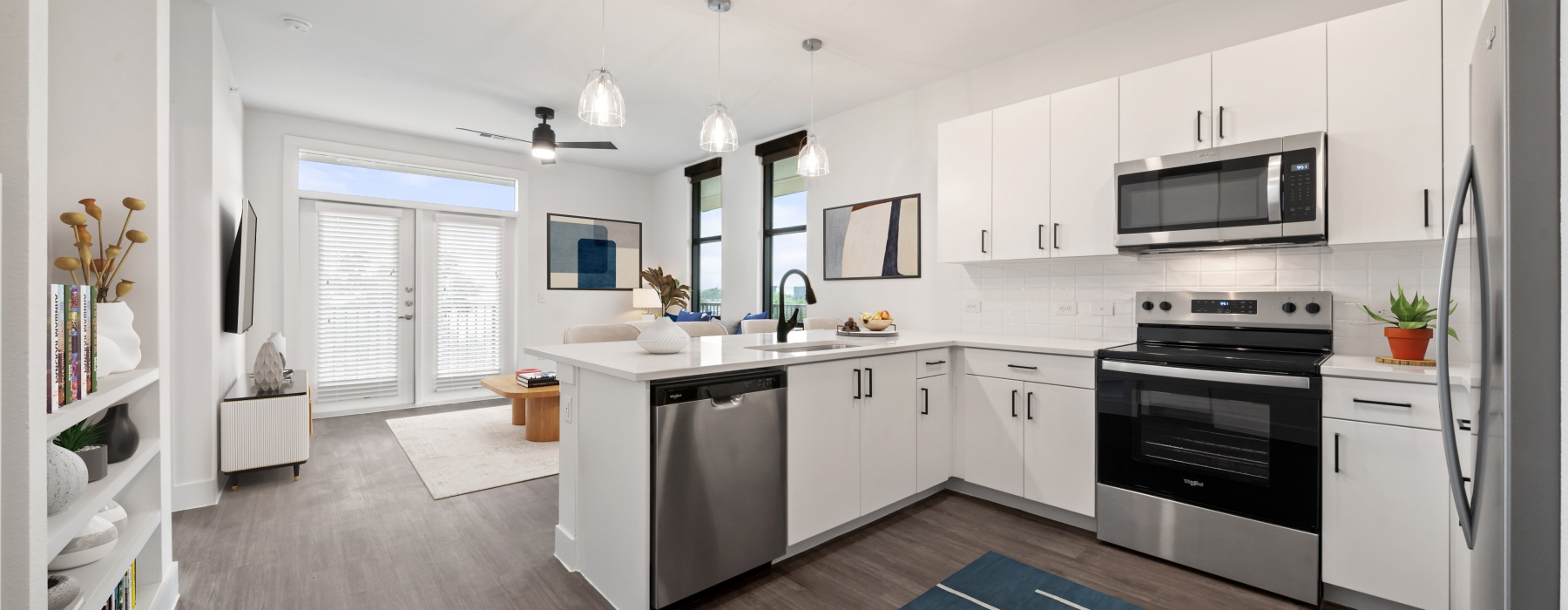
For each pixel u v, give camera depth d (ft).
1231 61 7.98
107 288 5.74
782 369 7.36
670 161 21.26
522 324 20.06
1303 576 6.70
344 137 16.78
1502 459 3.03
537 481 10.98
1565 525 2.68
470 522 9.00
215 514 9.25
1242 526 7.11
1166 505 7.69
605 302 22.11
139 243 6.09
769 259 17.95
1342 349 7.97
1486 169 3.47
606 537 6.78
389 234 17.87
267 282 15.79
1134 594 6.91
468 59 12.25
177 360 9.55
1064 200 9.64
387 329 17.84
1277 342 8.14
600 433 6.92
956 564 7.66
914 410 9.26
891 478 8.87
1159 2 9.73
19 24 2.98
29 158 2.97
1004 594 6.89
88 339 4.81
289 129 16.02
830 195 15.47
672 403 6.27
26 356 2.96
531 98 14.55
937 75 12.82
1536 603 2.80
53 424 3.95
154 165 6.17
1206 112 8.17
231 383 12.02
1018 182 10.24
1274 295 8.16
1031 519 9.16
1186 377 7.52
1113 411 8.18
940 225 11.46
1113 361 8.17
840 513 8.08
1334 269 8.09
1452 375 5.84
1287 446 6.81
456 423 15.84
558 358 7.51
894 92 13.88
